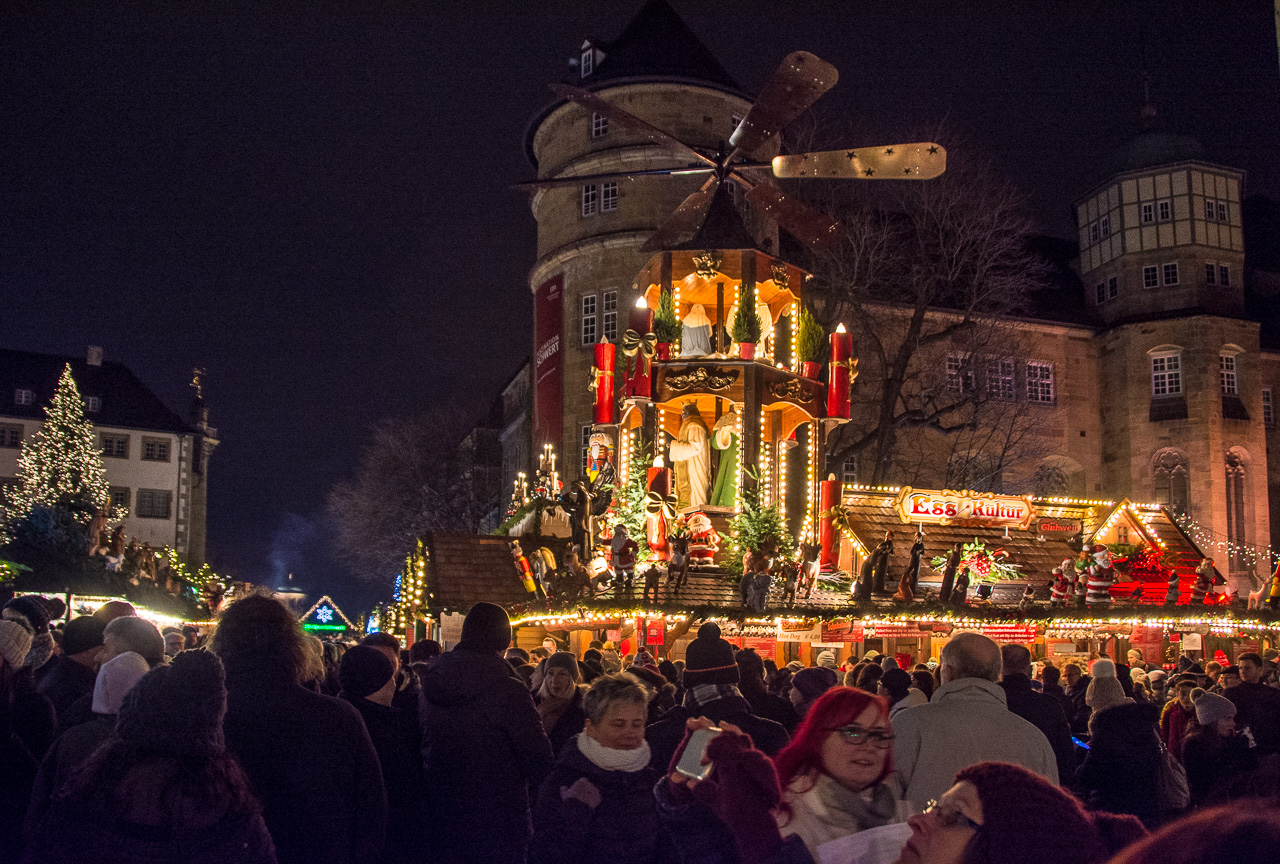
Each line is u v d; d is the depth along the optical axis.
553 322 42.03
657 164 40.25
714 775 3.89
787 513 24.50
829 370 24.31
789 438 24.86
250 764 4.62
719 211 24.30
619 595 19.73
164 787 3.62
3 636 5.31
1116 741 6.97
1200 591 24.06
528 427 54.88
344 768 4.80
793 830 3.76
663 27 41.75
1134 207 49.25
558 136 42.50
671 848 5.02
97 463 58.03
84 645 6.34
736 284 24.28
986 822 2.33
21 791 4.94
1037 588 24.89
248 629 4.91
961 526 26.86
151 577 30.22
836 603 21.53
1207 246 48.03
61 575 24.97
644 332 22.81
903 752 5.05
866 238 36.66
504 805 5.91
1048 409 48.12
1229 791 5.65
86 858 3.55
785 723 7.35
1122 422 48.06
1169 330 47.34
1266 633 24.03
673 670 10.83
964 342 40.16
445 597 21.92
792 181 37.81
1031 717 7.23
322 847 4.62
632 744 5.05
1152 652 23.47
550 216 42.62
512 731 5.95
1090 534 27.75
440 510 58.59
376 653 6.22
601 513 21.70
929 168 19.77
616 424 24.19
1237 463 47.66
